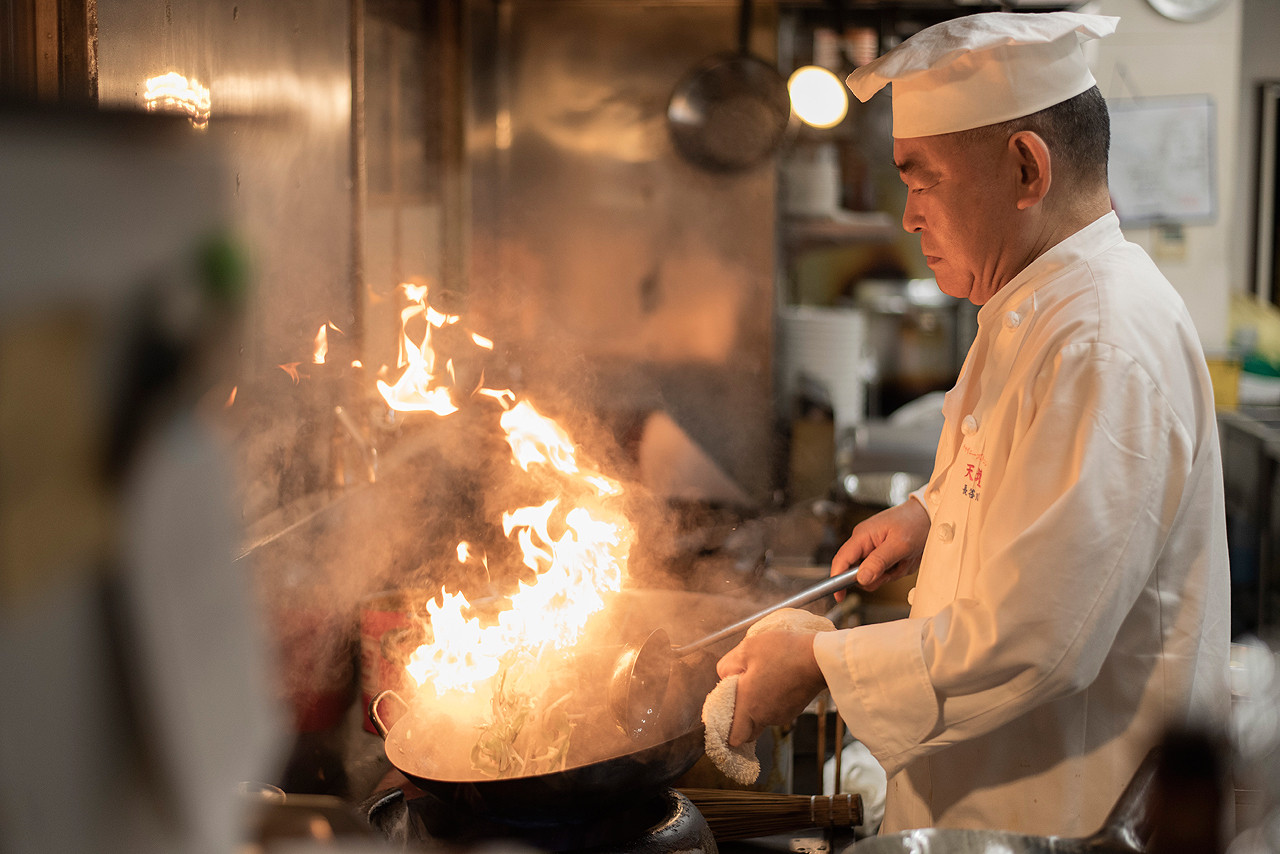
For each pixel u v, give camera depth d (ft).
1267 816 1.99
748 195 9.02
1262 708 2.48
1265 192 14.03
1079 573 2.78
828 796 3.57
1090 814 3.24
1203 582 3.24
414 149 7.37
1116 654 3.23
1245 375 12.86
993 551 3.00
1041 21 3.33
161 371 1.03
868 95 3.68
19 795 0.96
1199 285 12.67
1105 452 2.85
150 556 1.03
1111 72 12.48
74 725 0.99
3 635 0.94
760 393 9.27
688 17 8.92
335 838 1.51
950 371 13.21
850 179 10.78
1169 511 2.94
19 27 2.82
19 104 0.95
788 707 3.14
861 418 11.94
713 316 9.24
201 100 3.86
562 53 9.07
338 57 5.45
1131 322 3.03
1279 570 10.40
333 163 5.41
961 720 2.93
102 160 0.97
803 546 6.85
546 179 9.24
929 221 3.53
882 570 3.91
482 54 8.84
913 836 2.24
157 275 1.02
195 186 1.05
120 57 3.28
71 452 0.97
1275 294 14.21
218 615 1.11
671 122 8.85
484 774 3.04
